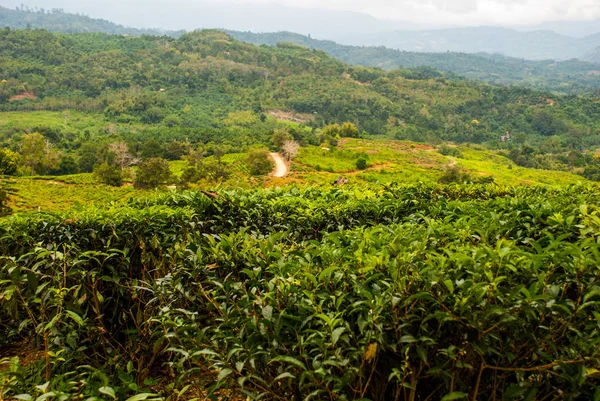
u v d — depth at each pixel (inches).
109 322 171.6
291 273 111.7
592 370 85.4
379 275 101.7
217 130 5177.2
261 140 4534.9
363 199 226.4
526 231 166.2
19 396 92.1
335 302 96.7
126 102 6515.8
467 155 4571.9
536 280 101.3
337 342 91.8
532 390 92.1
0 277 163.2
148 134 4746.6
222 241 133.4
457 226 145.0
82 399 102.3
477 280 94.7
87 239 173.9
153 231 178.2
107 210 191.6
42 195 2052.2
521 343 97.3
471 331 92.1
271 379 100.6
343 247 129.0
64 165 3078.2
